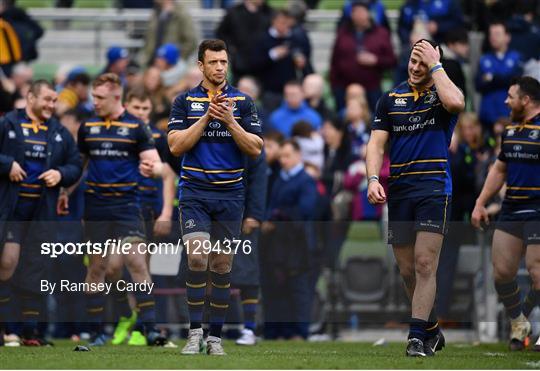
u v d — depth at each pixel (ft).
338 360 85.97
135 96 118.21
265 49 176.24
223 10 204.44
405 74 164.04
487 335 122.83
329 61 195.11
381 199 89.71
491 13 182.60
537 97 104.17
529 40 170.81
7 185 108.88
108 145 111.34
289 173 132.77
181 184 89.97
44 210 111.04
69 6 215.92
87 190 112.16
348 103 160.86
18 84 164.25
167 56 165.89
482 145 139.03
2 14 177.06
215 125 88.84
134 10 205.57
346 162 155.12
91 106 150.51
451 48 167.63
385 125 91.71
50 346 110.73
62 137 111.86
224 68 89.40
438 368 79.56
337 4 218.79
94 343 113.50
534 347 105.81
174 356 88.38
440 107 89.56
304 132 153.99
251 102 90.17
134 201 112.06
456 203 128.98
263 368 78.13
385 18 183.83
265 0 183.21
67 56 204.95
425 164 89.66
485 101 163.22
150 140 112.37
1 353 94.48
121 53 166.20
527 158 104.27
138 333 113.80
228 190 89.45
